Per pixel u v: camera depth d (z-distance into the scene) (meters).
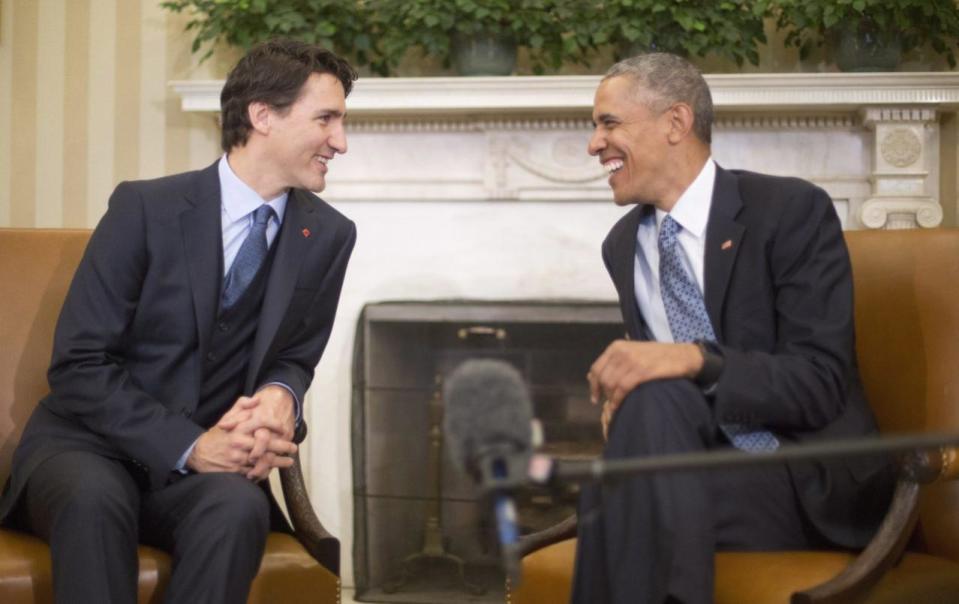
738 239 2.02
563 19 3.20
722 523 1.86
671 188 2.10
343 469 3.37
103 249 2.06
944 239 2.18
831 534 1.86
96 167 3.54
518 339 3.34
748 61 3.35
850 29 3.15
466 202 3.35
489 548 3.33
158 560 1.89
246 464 1.97
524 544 2.04
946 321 2.14
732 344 1.98
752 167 3.29
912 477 1.75
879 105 3.14
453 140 3.34
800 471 1.89
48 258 2.31
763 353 1.87
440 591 3.32
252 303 2.13
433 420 3.35
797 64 3.36
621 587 1.62
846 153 3.27
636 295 2.17
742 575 1.76
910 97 3.10
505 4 3.11
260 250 2.14
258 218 2.15
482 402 0.95
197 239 2.09
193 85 3.24
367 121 3.35
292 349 2.21
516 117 3.29
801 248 1.98
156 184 2.14
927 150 3.22
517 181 3.32
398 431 3.37
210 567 1.78
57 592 1.79
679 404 1.71
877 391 2.19
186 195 2.12
